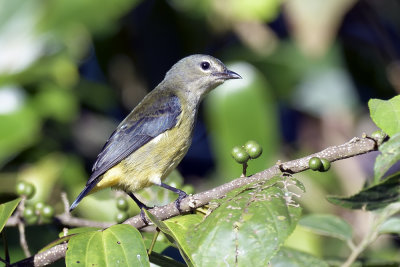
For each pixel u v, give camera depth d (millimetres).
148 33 13820
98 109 13742
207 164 14289
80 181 11969
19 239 9422
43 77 12281
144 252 6117
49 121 12594
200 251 5820
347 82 13570
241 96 12047
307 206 12352
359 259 9047
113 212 10141
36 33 11977
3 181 11477
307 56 13031
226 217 5938
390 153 5949
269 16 12336
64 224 8891
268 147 11891
